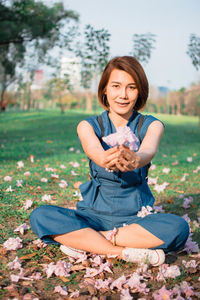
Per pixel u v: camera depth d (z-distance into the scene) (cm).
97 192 219
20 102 5400
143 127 215
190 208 345
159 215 199
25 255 218
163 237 190
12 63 1631
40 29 1120
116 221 213
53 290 178
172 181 471
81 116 2228
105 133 215
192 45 816
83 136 210
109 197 213
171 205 352
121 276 196
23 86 2727
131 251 198
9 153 695
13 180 422
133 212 212
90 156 193
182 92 4556
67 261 215
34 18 1120
